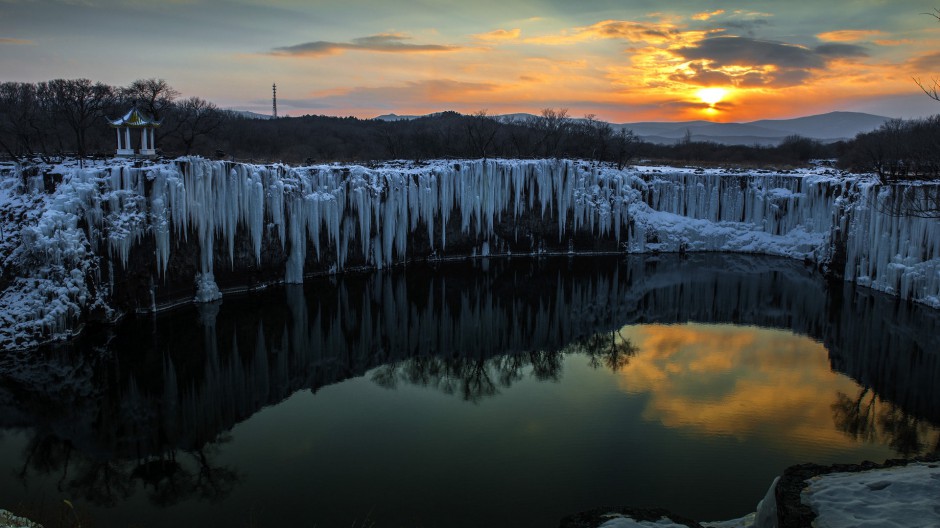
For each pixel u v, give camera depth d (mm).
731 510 15867
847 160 76188
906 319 35000
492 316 36781
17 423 21406
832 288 43219
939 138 44781
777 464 18469
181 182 32500
